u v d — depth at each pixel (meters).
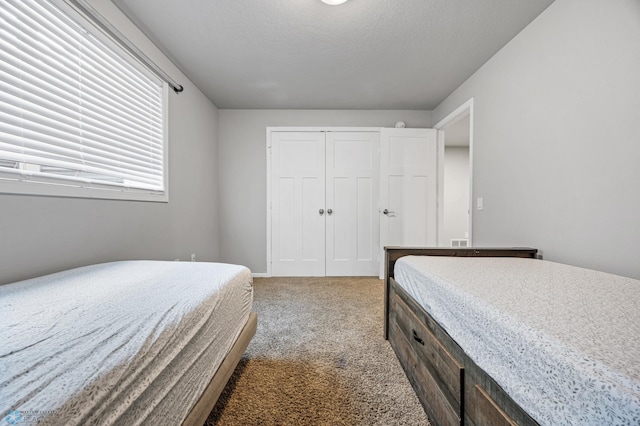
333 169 3.49
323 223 3.50
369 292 2.80
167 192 2.15
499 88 2.11
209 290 0.99
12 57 1.07
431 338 1.04
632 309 0.71
